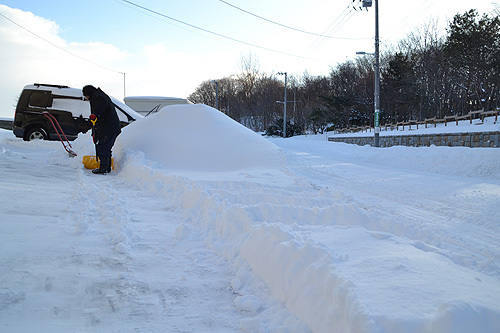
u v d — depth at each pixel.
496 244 4.45
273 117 71.75
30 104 12.84
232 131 9.41
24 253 3.04
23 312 2.26
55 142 11.48
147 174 6.54
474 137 15.61
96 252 3.21
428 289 2.03
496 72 32.16
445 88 38.34
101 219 4.14
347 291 1.98
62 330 2.13
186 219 4.46
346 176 10.76
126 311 2.38
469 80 34.50
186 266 3.13
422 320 1.72
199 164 8.25
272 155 8.82
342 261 2.56
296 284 2.41
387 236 3.21
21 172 6.79
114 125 7.58
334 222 4.16
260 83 77.94
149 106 19.62
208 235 3.90
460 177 10.64
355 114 51.44
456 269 2.49
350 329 1.82
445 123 22.61
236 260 3.17
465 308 1.71
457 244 4.41
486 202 7.06
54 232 3.58
